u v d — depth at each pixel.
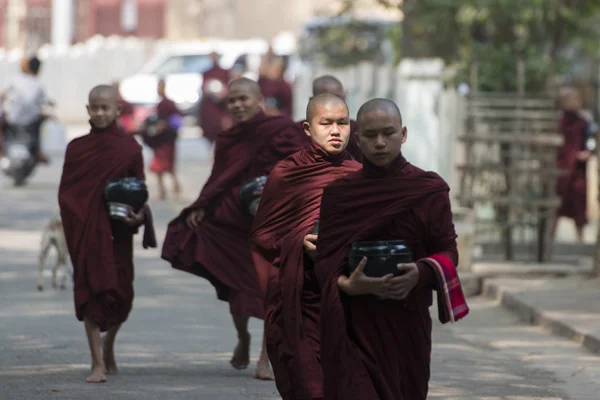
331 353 12.72
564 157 36.59
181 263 19.88
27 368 19.72
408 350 12.78
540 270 30.20
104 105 19.34
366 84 44.72
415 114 36.06
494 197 32.16
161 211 42.62
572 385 19.55
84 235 19.05
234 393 17.98
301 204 14.91
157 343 21.97
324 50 62.22
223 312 25.38
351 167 15.01
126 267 19.38
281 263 13.98
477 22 38.91
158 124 46.06
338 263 12.74
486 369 20.50
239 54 77.38
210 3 105.06
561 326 24.02
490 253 33.84
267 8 105.06
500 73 36.78
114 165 19.28
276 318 14.23
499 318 26.22
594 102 55.16
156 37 107.62
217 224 19.80
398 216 12.76
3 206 43.06
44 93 49.88
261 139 19.70
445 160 35.75
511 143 32.34
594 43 43.59
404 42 39.94
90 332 18.94
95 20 107.56
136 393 17.92
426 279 12.55
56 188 49.56
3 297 26.61
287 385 13.73
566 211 36.59
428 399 17.98
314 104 14.98
